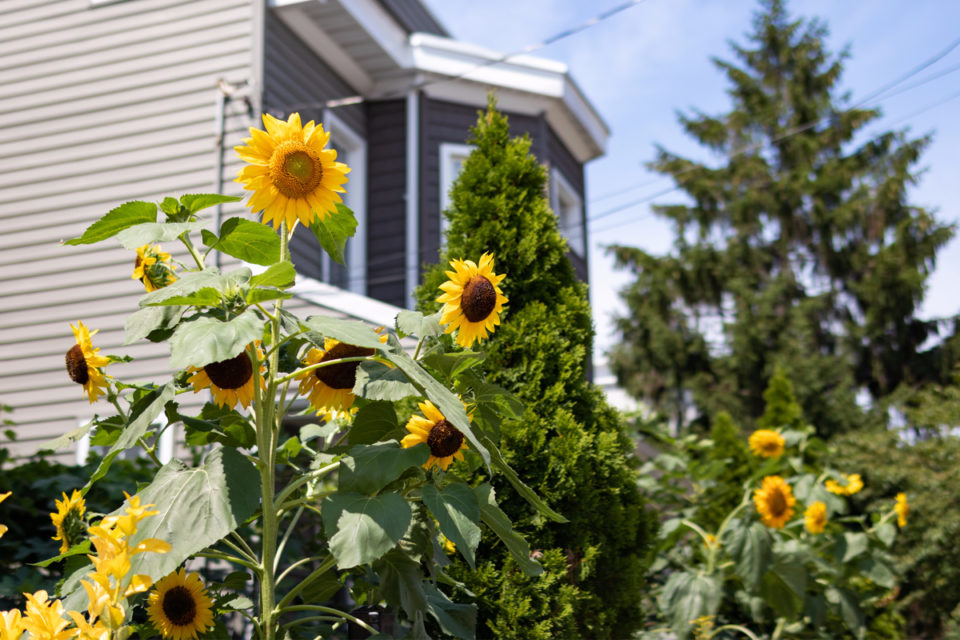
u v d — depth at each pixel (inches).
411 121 410.6
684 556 264.1
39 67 352.5
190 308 106.3
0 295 331.3
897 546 325.1
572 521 141.9
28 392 319.9
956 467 325.1
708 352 840.3
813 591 249.9
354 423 118.2
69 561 105.7
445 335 120.3
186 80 333.4
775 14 978.1
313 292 297.6
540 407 147.9
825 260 878.4
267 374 110.1
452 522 99.6
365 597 130.0
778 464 291.1
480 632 133.7
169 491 96.0
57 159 340.5
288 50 356.2
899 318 842.2
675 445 318.0
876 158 914.7
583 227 518.6
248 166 101.4
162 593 104.6
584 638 139.7
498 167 163.5
